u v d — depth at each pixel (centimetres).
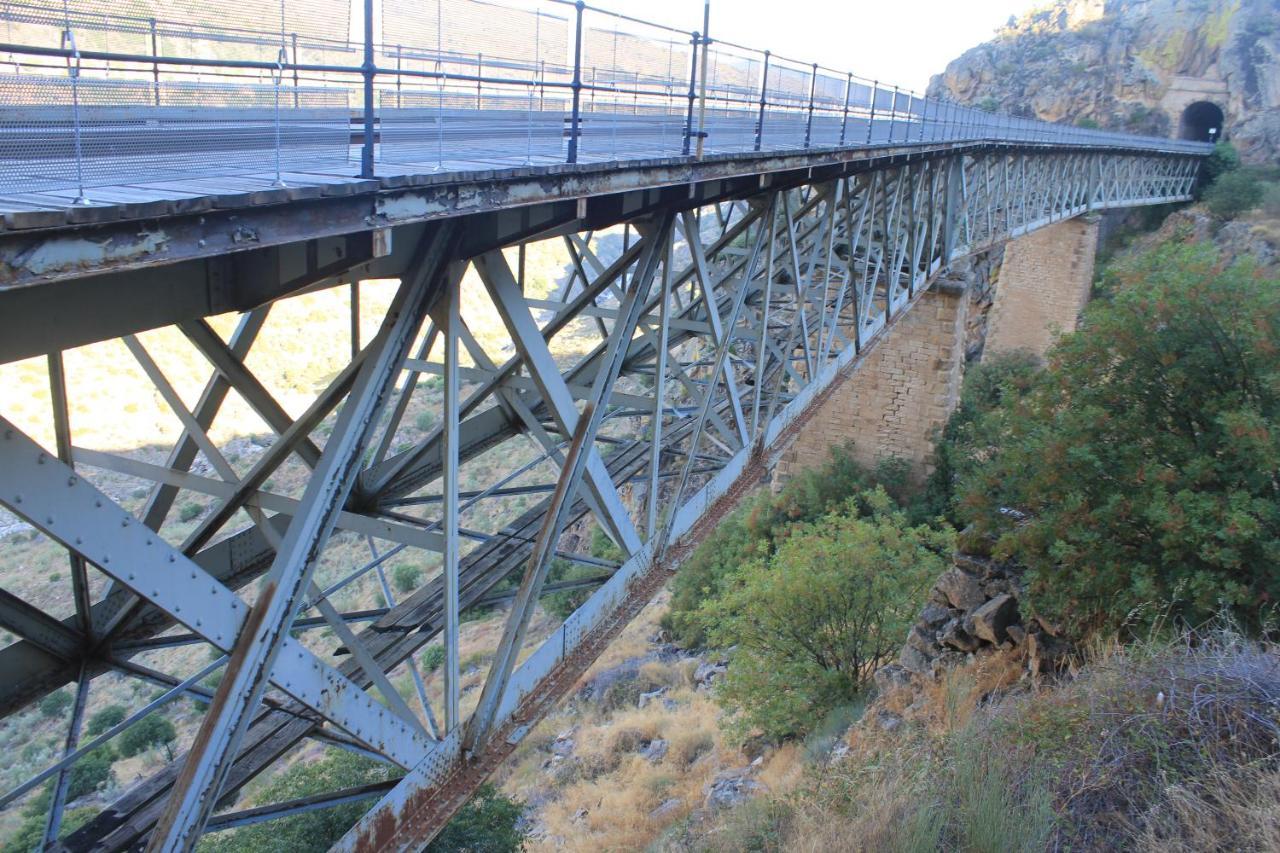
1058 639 1063
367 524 559
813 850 588
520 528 877
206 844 1098
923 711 1039
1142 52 6247
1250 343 1070
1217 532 909
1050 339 3903
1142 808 519
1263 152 5328
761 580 1565
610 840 1280
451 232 493
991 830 505
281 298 436
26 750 1595
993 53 6950
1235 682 581
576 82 553
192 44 383
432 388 3072
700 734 1609
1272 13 5825
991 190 2602
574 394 916
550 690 723
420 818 570
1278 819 442
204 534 518
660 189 721
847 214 1333
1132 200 4084
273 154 427
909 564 1551
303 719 580
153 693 1758
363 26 379
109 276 352
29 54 275
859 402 2689
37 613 517
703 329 1010
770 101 1036
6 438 300
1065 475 1122
